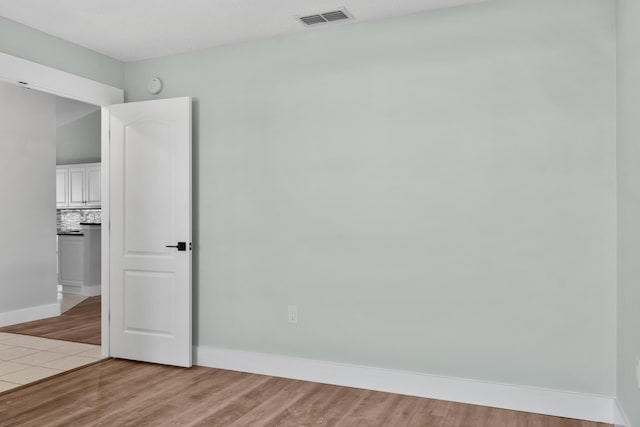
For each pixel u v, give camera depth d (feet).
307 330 11.66
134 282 13.14
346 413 9.64
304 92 11.72
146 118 12.99
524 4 9.83
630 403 7.91
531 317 9.78
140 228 13.06
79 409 9.89
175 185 12.65
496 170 10.03
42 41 11.63
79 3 10.10
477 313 10.18
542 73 9.71
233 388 11.03
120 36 11.96
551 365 9.64
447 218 10.41
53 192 19.16
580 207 9.45
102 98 13.16
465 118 10.27
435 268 10.51
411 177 10.71
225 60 12.57
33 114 18.43
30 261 18.16
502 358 9.99
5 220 17.34
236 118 12.44
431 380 10.46
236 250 12.41
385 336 10.93
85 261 23.38
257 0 10.00
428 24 10.58
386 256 10.92
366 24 11.12
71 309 20.29
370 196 11.07
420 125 10.64
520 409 9.78
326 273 11.48
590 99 9.38
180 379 11.66
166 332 12.75
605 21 9.29
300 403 10.16
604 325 9.29
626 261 8.26
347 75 11.30
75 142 27.43
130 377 11.81
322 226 11.53
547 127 9.68
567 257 9.54
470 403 10.14
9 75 10.80
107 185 13.53
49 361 13.15
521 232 9.86
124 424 9.18
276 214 11.99
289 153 11.87
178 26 11.36
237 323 12.40
